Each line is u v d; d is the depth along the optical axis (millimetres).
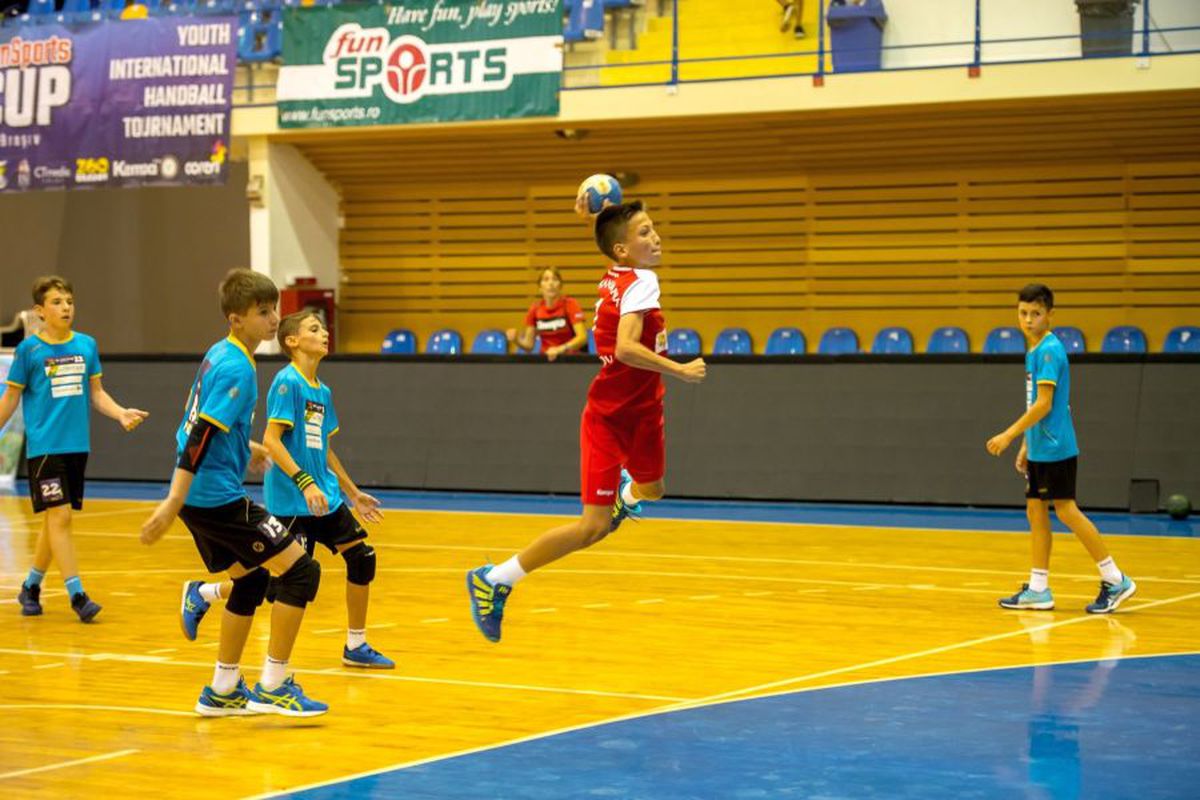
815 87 14930
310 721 5672
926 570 9836
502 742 5312
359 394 15789
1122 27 14398
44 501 8180
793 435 14180
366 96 16531
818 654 7027
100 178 17406
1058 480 8125
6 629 7871
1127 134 14984
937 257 16250
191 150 17031
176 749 5223
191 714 5812
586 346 16375
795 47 16016
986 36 15211
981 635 7500
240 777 4816
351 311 18797
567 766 4949
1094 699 5996
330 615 8234
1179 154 15156
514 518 12891
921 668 6668
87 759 5074
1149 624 7801
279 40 17328
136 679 6539
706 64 16344
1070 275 15773
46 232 21688
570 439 14859
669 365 5484
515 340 15352
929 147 15789
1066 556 10422
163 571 10109
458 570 9930
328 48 16672
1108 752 5125
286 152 17656
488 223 18125
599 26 16406
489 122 16172
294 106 16797
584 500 5875
